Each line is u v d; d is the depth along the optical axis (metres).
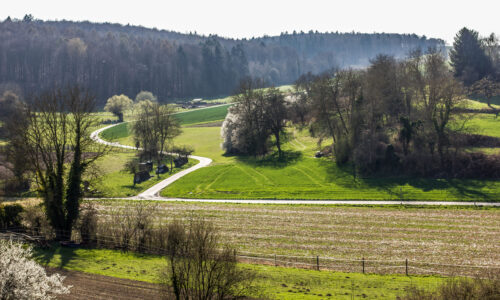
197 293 29.98
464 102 94.94
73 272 39.19
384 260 46.53
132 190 87.75
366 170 88.56
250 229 58.91
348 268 44.38
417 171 84.62
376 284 37.59
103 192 83.81
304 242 53.19
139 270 39.75
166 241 46.19
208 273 29.66
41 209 54.09
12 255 28.67
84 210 56.78
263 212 68.06
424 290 34.53
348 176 88.06
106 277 37.84
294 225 60.53
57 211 52.50
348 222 61.34
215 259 29.36
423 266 44.44
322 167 95.88
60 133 55.72
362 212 66.44
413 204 69.62
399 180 83.00
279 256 48.16
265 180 90.94
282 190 82.88
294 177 91.31
